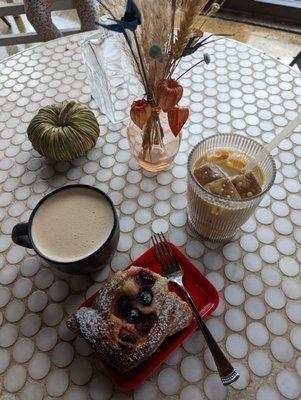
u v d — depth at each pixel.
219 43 0.56
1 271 0.36
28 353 0.31
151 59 0.31
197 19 0.29
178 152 0.44
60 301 0.34
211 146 0.36
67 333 0.32
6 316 0.33
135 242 0.37
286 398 0.28
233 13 1.08
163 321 0.29
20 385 0.29
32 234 0.32
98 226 0.33
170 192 0.41
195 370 0.29
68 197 0.35
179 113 0.35
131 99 0.50
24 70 0.55
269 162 0.33
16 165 0.44
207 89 0.50
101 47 0.49
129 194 0.41
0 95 0.52
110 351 0.28
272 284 0.34
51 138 0.41
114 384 0.29
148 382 0.29
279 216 0.39
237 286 0.34
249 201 0.30
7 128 0.48
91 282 0.35
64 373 0.30
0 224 0.39
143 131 0.38
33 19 0.67
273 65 0.53
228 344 0.31
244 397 0.28
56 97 0.51
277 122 0.47
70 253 0.31
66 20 1.14
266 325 0.32
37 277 0.35
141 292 0.30
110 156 0.44
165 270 0.34
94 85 0.49
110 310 0.29
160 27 0.29
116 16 0.31
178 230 0.38
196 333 0.31
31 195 0.41
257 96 0.50
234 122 0.47
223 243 0.37
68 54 0.57
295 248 0.37
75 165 0.44
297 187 0.41
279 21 1.06
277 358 0.30
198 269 0.35
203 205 0.32
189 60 0.54
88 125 0.43
